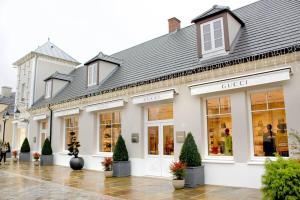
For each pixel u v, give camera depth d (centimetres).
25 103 2238
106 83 1518
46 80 2106
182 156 942
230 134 955
